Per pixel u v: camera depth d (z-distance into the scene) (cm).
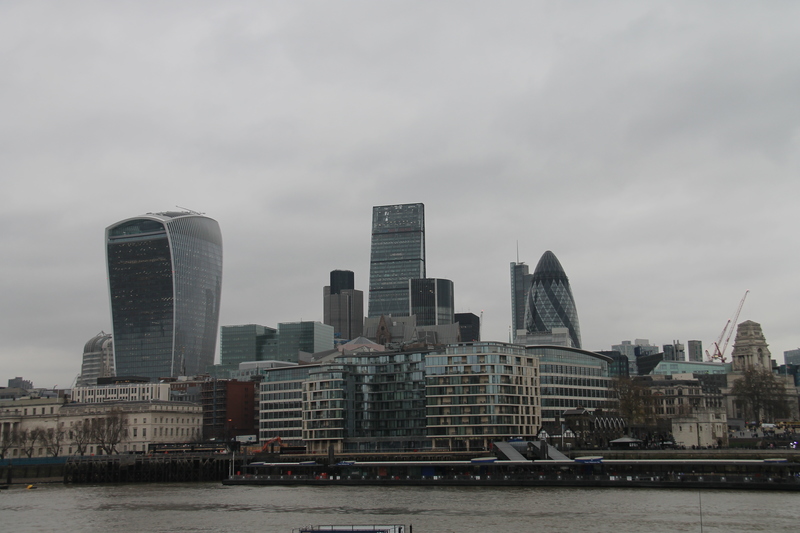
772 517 18338
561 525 17875
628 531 17062
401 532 15888
